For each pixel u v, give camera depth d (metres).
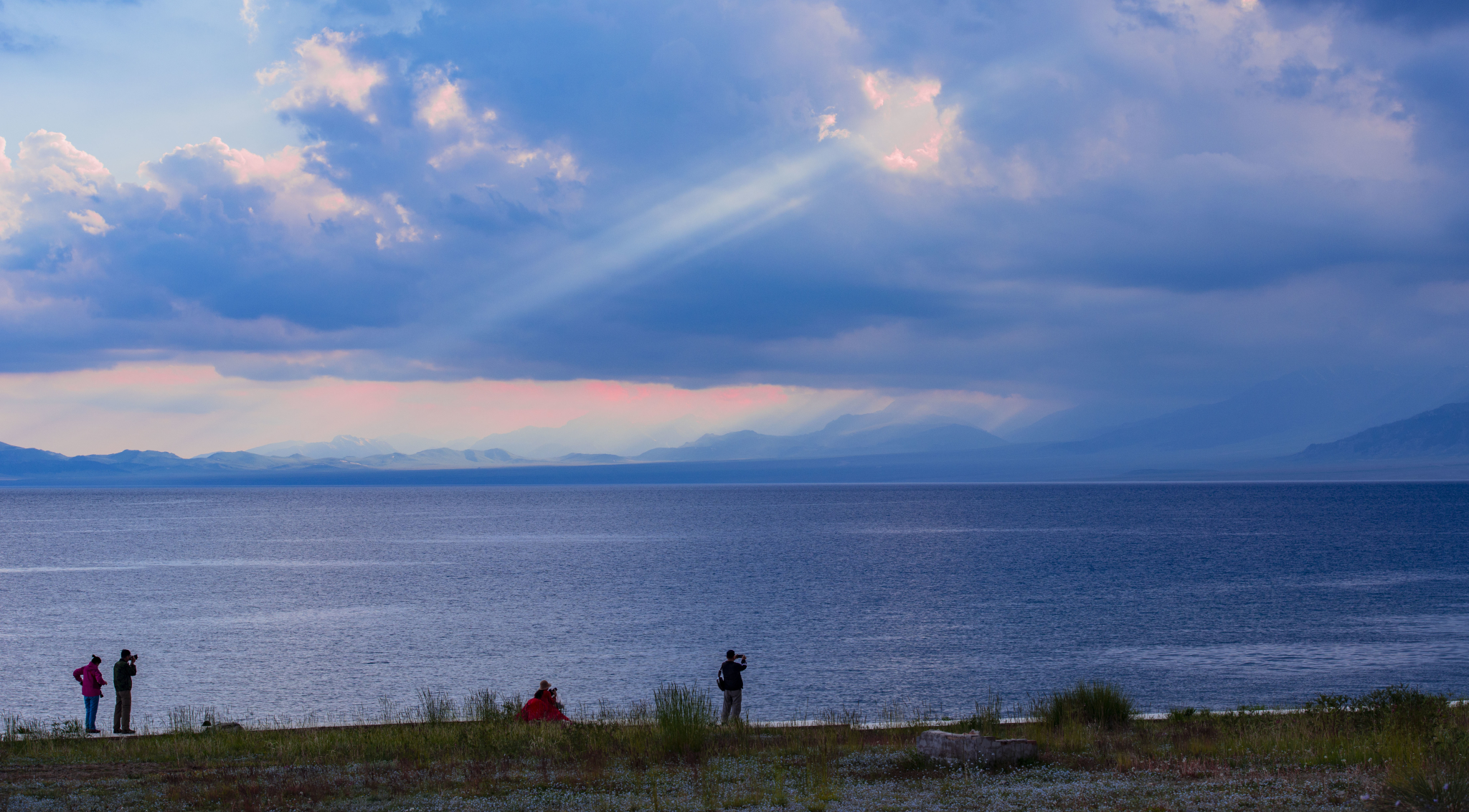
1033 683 42.12
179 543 144.00
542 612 68.50
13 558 116.81
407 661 49.88
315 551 128.00
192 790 15.46
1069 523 184.88
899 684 42.19
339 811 14.16
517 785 15.71
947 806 13.55
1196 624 59.38
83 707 39.38
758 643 54.38
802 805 13.88
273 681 44.72
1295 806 12.86
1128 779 15.09
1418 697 19.55
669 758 18.28
